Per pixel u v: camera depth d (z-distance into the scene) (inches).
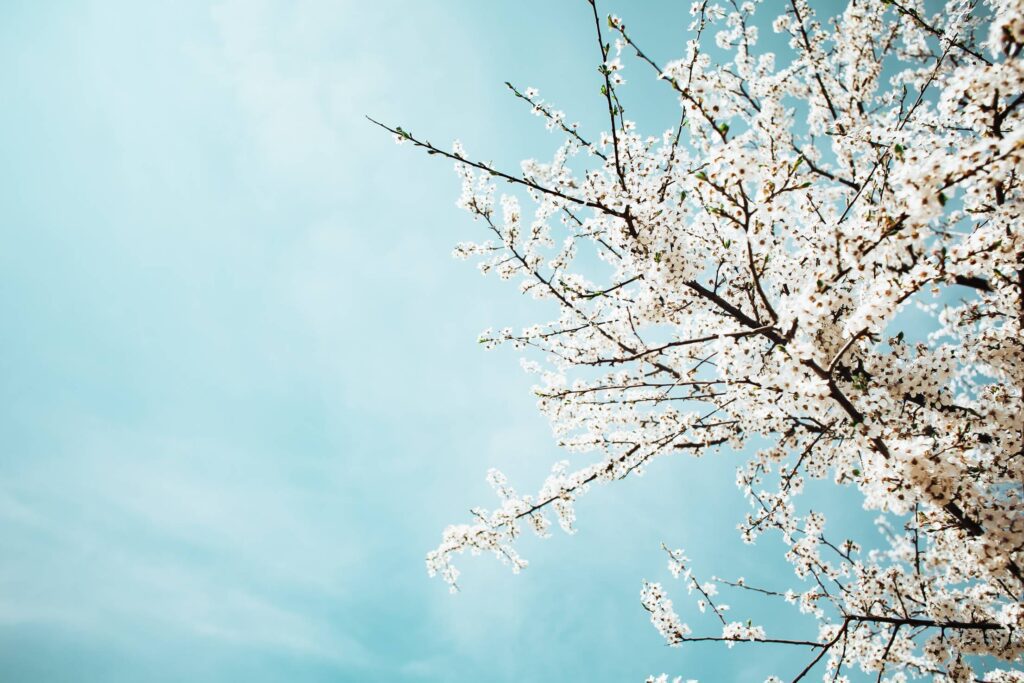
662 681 246.5
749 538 279.9
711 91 179.0
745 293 242.7
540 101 223.3
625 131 216.4
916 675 259.3
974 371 235.1
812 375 165.9
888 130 173.9
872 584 264.2
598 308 270.8
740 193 173.6
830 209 233.9
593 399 279.3
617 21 194.4
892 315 149.6
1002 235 163.2
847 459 232.1
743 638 256.5
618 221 222.7
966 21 263.3
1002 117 153.4
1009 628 215.5
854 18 295.3
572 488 285.0
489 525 288.4
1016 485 193.9
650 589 271.1
